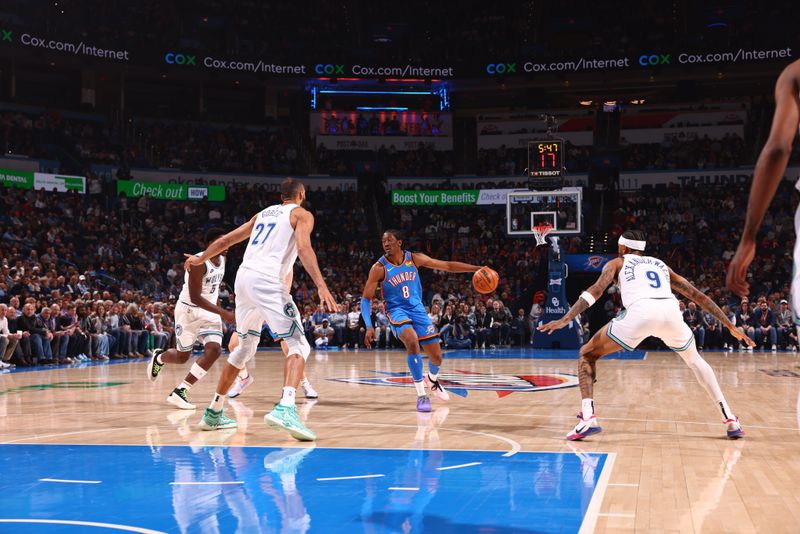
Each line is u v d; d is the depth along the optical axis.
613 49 28.31
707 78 28.81
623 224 27.91
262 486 4.05
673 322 5.62
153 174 27.86
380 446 5.31
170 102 31.53
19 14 28.95
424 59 29.47
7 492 3.92
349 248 27.53
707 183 28.84
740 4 31.50
